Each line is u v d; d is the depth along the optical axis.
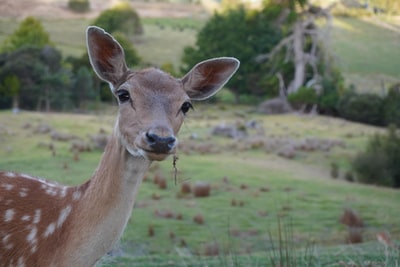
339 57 89.56
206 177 40.25
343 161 50.75
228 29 93.06
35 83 76.56
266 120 74.56
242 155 50.66
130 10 121.94
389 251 12.69
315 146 55.16
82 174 38.03
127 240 23.30
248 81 92.06
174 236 25.64
